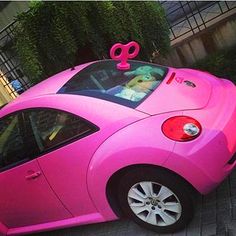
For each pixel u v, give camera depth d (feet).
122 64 14.10
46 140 12.73
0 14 38.58
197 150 10.77
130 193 12.01
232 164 11.44
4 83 28.12
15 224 14.83
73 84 13.28
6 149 13.60
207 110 11.84
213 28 25.54
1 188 13.91
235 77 22.41
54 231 15.40
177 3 33.53
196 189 11.05
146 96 12.31
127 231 13.32
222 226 11.69
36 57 21.21
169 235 12.26
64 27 20.76
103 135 11.71
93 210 12.94
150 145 10.94
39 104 12.94
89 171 12.00
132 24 22.18
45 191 13.19
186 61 26.76
